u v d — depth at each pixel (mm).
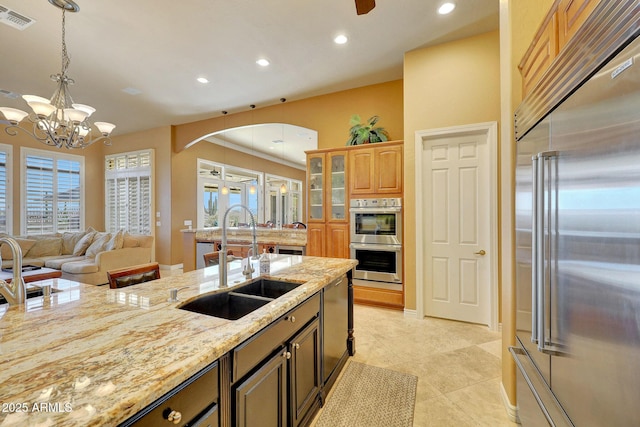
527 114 1443
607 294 827
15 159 5531
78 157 6516
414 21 2816
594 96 882
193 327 1109
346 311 2430
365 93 4266
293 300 1450
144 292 1587
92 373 791
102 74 3816
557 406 1110
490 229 3045
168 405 802
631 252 731
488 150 3066
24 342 979
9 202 5453
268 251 4012
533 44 1551
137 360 861
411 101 3330
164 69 3707
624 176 753
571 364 1015
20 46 3141
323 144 4551
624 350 762
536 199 1234
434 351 2588
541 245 1185
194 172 6762
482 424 1715
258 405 1200
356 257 3793
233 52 3330
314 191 4129
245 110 5211
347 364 2373
